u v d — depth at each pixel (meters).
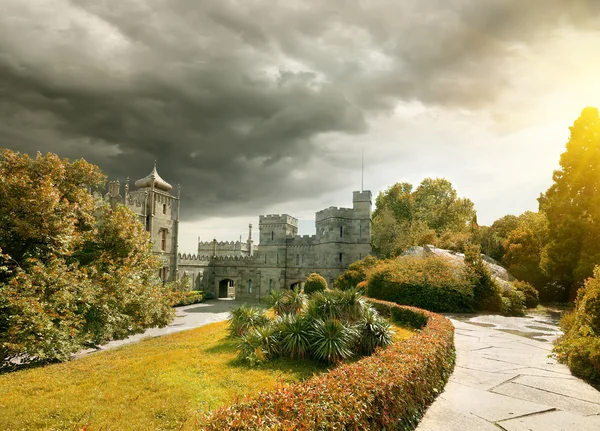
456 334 14.88
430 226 54.59
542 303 30.50
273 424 4.02
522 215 48.12
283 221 58.41
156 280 22.08
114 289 16.41
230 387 8.72
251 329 12.27
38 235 14.45
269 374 9.88
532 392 7.92
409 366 6.69
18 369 12.51
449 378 8.90
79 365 11.23
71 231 15.12
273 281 57.69
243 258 59.84
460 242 38.44
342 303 13.74
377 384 5.51
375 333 11.90
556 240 29.41
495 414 6.73
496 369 9.72
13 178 14.34
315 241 56.00
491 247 40.22
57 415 7.11
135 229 19.72
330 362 10.87
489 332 15.41
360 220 53.22
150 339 17.69
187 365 10.68
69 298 13.52
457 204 58.56
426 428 6.13
